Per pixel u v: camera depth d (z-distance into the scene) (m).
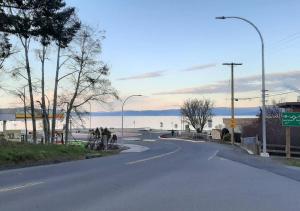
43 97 57.75
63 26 31.25
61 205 11.61
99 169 23.67
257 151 46.00
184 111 124.19
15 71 62.22
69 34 32.09
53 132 58.97
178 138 104.88
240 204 11.97
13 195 13.35
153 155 41.28
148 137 110.69
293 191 14.77
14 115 88.44
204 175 20.28
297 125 42.38
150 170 23.06
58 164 28.31
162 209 11.10
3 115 88.12
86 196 13.28
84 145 57.50
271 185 16.50
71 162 30.53
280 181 17.95
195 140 94.56
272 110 85.44
